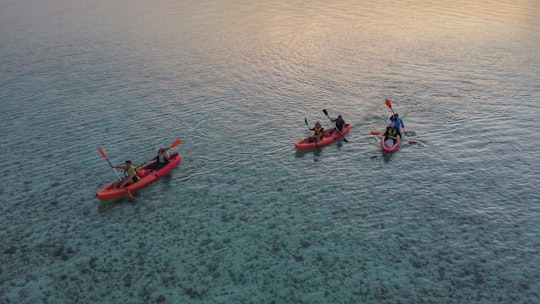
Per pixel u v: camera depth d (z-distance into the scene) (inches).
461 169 944.3
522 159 974.4
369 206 830.5
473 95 1369.3
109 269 690.8
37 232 788.6
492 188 866.8
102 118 1291.8
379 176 935.7
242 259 702.5
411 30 2242.9
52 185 940.0
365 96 1401.3
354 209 823.7
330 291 626.5
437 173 933.2
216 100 1412.4
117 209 853.8
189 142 1125.7
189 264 695.7
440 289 621.6
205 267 687.7
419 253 697.0
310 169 978.7
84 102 1424.7
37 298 634.8
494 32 2145.7
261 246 732.0
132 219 821.2
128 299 627.8
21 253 733.9
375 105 1326.3
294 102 1374.3
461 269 658.8
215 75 1664.6
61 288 653.3
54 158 1058.7
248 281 653.9
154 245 745.0
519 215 780.0
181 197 887.1
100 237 770.8
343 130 1128.8
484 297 603.8
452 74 1569.9
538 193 843.4
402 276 649.6
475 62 1696.6
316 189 898.1
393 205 829.2
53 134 1192.8
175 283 656.4
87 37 2324.1
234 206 850.8
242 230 776.9
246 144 1108.5
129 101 1425.9
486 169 938.7
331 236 749.3
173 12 2955.2
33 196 900.6
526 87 1419.8
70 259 716.0
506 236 726.5
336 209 826.8
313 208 833.5
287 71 1678.2
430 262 676.1
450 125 1163.3
